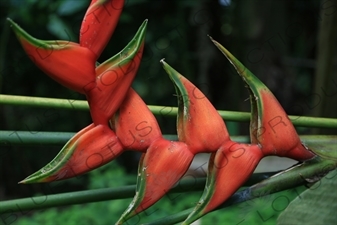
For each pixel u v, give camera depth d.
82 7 3.06
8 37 3.43
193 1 3.45
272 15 2.93
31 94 3.88
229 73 3.53
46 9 3.20
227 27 3.51
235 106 3.10
